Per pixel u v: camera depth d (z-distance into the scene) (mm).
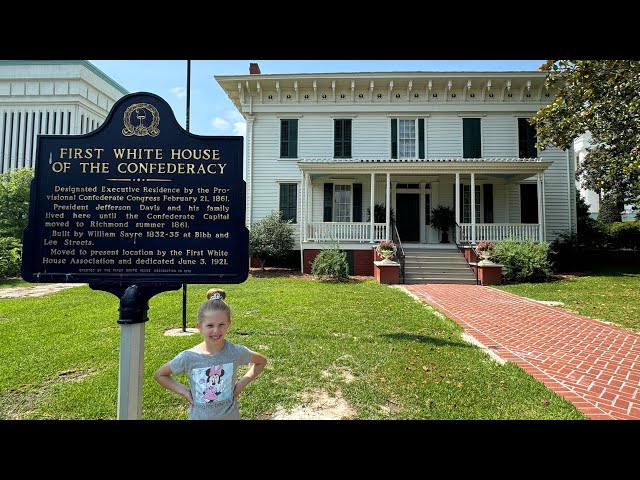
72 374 4617
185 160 3160
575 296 10539
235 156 3199
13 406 3791
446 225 17578
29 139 36594
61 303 9086
